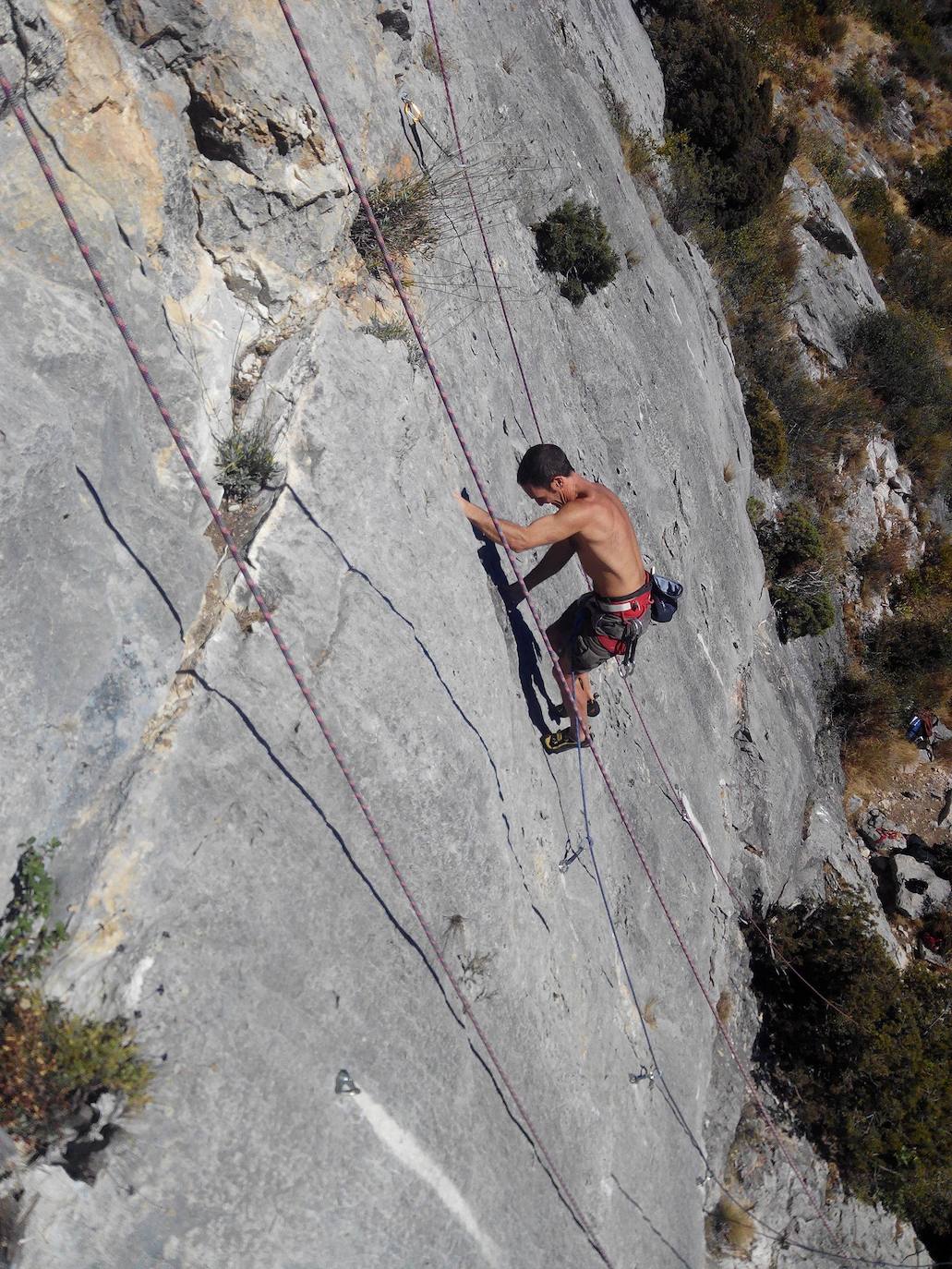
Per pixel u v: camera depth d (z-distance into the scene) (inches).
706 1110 317.4
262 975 143.9
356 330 205.8
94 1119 123.5
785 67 1083.3
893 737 644.7
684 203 585.9
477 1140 177.6
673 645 375.9
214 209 184.2
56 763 134.0
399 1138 158.7
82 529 143.6
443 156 273.6
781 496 651.5
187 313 177.9
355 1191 148.9
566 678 228.7
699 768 368.8
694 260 572.1
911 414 828.0
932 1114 346.3
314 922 154.2
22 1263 117.7
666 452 408.5
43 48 152.7
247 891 145.2
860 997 361.4
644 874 293.3
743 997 361.7
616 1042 249.3
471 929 188.4
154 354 166.7
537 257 341.4
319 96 141.1
